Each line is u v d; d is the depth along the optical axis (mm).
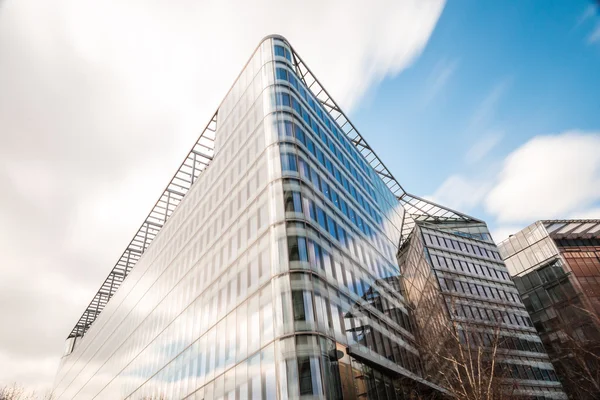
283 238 27141
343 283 30281
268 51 41969
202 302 36562
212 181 45219
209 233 40844
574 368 45031
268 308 25359
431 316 40812
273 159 32156
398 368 31828
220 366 28984
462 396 24391
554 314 69375
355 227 38938
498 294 65250
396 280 44594
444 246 67312
